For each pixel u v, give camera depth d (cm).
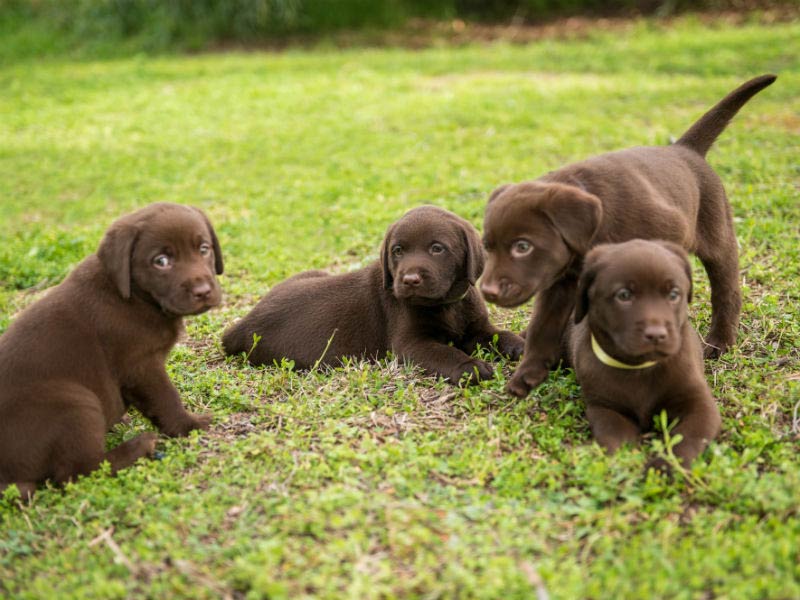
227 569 193
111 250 215
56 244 309
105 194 362
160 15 703
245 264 293
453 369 231
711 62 507
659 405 210
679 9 685
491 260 212
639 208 215
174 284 215
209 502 204
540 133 392
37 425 211
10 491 208
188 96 536
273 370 242
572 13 720
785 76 453
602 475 202
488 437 213
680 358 209
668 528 194
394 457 208
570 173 217
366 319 246
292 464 209
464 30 711
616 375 210
